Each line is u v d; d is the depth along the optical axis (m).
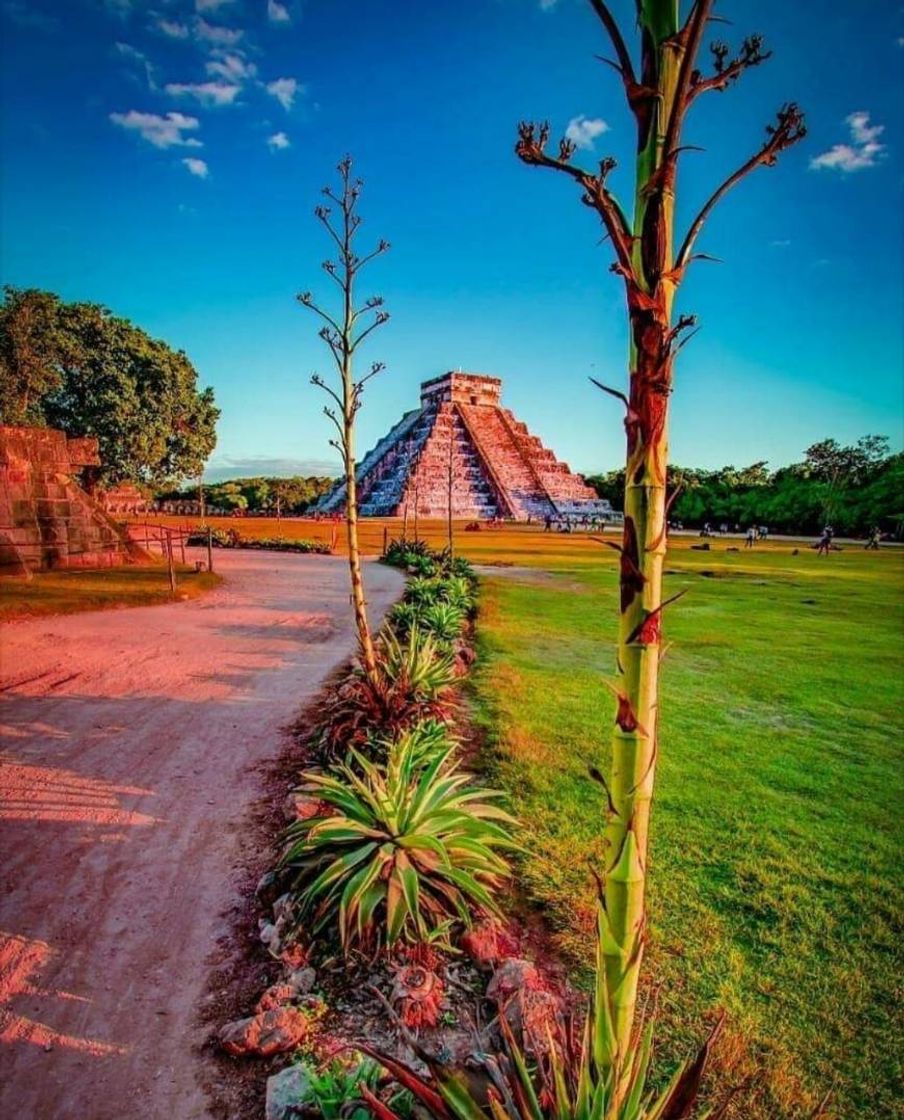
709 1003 3.46
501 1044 2.92
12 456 17.77
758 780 6.50
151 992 3.39
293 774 6.02
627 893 1.50
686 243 1.35
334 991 3.31
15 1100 2.77
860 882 4.71
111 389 28.05
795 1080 3.00
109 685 8.74
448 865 3.79
